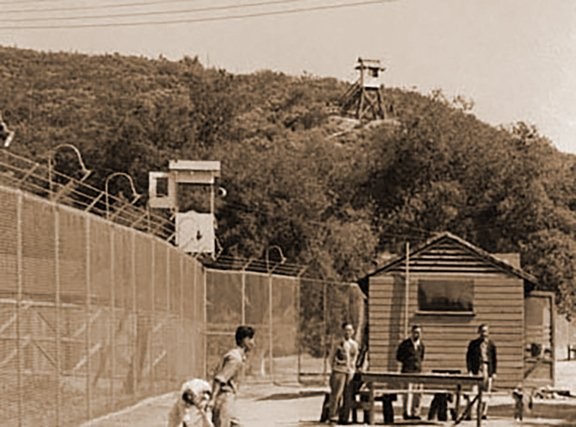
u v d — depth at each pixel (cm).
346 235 6347
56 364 1867
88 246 2141
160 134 7769
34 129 8325
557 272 6731
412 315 3544
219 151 6712
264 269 6084
